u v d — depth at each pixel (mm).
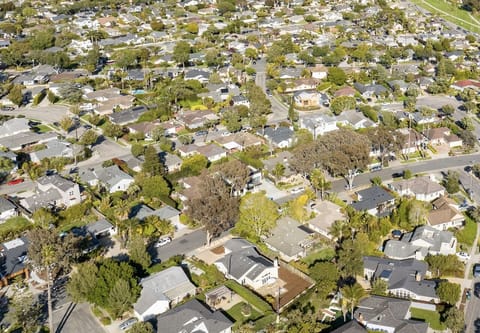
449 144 175125
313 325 91812
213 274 108938
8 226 129125
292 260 114938
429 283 104625
